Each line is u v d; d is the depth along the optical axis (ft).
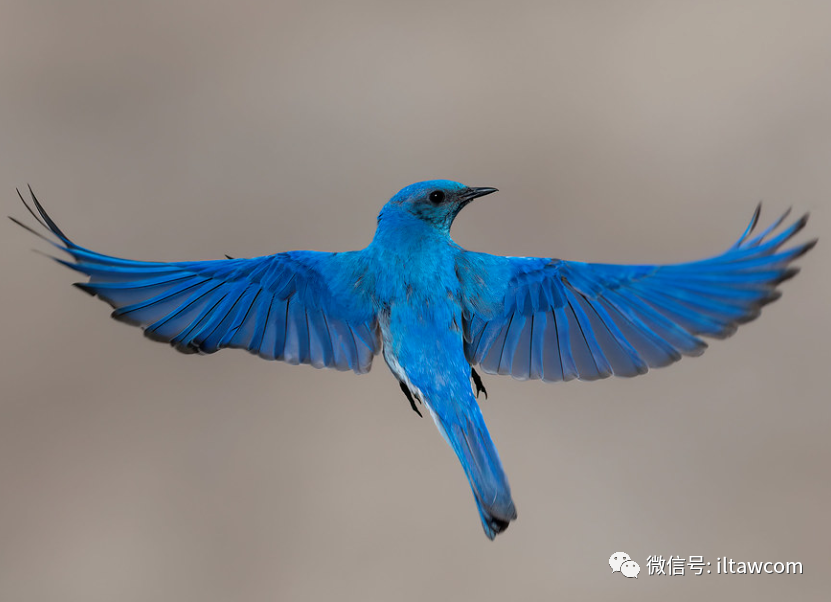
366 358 14.87
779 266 14.69
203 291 14.85
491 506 14.74
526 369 14.85
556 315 14.87
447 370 14.83
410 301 14.85
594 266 14.85
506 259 14.90
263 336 14.87
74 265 14.76
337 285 14.89
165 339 14.82
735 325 14.74
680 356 14.79
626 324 14.83
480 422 14.80
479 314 14.88
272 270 14.89
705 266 14.74
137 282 14.80
